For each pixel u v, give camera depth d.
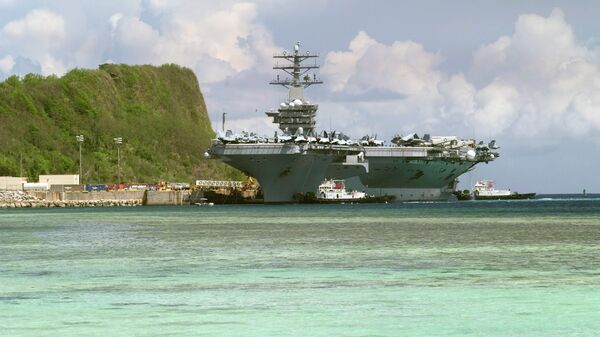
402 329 40.72
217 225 129.50
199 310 45.78
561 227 116.00
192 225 130.38
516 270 61.62
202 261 70.19
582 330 40.06
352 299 48.91
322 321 42.75
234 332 40.34
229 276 59.66
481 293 50.59
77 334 40.00
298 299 49.06
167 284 55.69
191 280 57.62
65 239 98.81
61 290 53.19
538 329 40.34
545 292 50.69
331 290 52.44
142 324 42.22
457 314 44.06
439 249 79.94
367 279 57.41
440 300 48.25
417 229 113.31
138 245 88.31
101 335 39.72
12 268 65.75
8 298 50.03
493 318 42.94
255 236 101.19
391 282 55.75
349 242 89.81
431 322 42.19
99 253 78.56
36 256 75.94
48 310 46.00
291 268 64.38
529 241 89.19
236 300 48.88
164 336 39.53
